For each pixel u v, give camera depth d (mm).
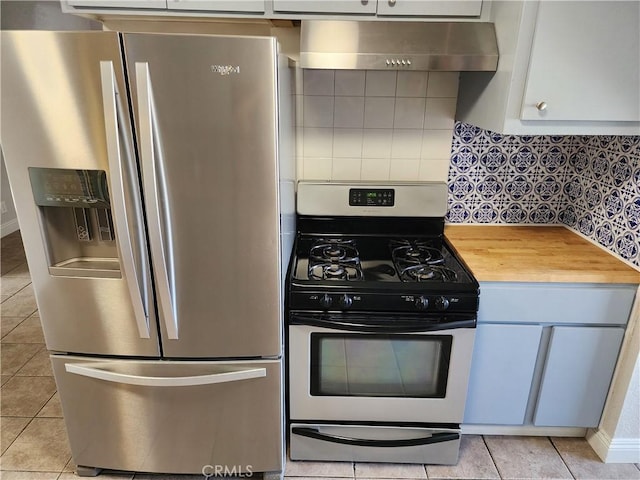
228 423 1735
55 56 1300
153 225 1408
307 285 1684
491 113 1729
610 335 1799
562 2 1477
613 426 1889
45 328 1618
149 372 1640
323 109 2125
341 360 1757
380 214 2148
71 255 1628
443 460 1907
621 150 1832
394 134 2162
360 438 1876
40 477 1846
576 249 1973
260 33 2031
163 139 1357
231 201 1434
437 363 1754
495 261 1830
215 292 1539
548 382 1884
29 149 1398
